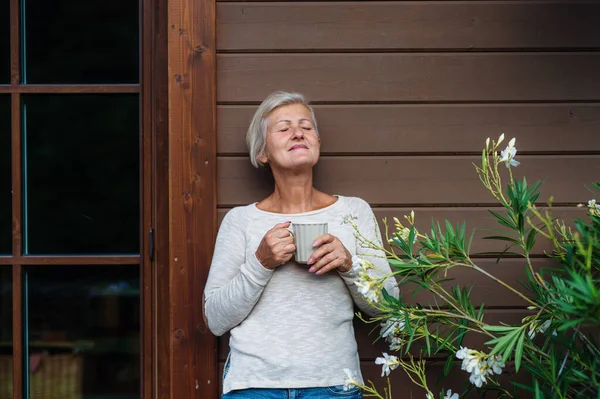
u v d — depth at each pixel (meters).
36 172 2.06
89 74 2.07
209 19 1.98
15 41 2.05
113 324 2.04
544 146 2.02
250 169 1.99
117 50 2.07
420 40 2.02
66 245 2.05
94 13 2.08
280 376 1.62
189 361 1.93
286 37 2.01
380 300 1.62
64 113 2.07
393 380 1.96
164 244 2.03
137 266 2.05
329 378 1.62
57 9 2.08
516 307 1.98
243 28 2.00
